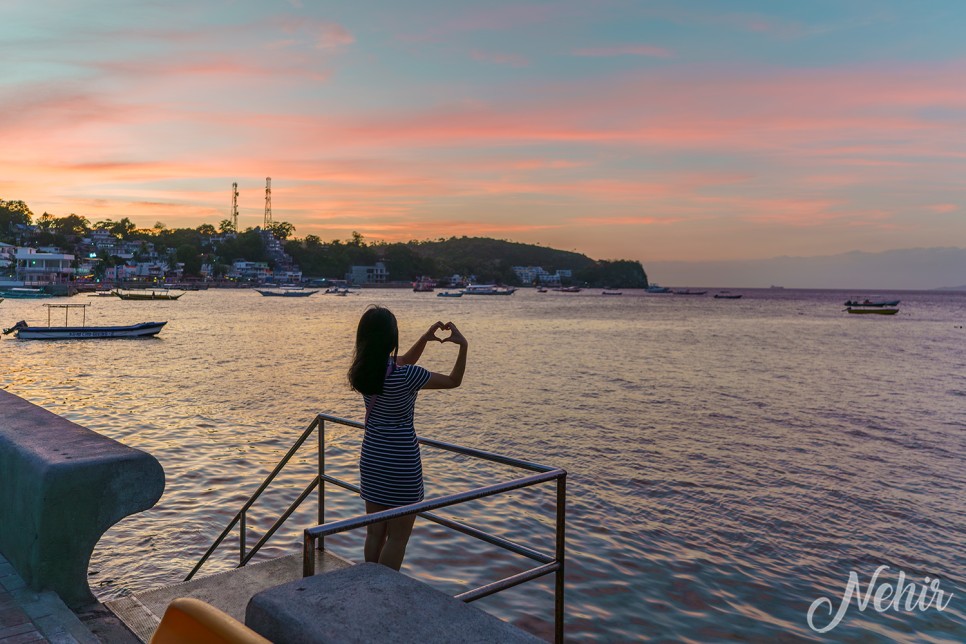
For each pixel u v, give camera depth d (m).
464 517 10.51
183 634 1.89
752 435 18.17
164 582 7.61
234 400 22.31
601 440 17.12
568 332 66.50
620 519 10.67
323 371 31.19
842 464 14.95
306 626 1.89
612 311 124.88
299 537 9.20
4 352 39.19
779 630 7.27
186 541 8.90
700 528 10.40
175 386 25.64
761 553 9.46
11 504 3.83
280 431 16.94
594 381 29.28
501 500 11.45
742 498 12.10
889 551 9.68
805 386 28.94
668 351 46.03
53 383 26.05
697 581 8.41
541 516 10.70
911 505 11.91
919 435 18.50
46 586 3.58
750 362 39.19
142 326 50.75
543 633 7.00
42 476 3.52
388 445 3.60
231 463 13.22
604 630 7.13
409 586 2.18
